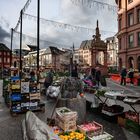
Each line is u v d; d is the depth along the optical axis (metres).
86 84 14.77
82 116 6.98
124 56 33.22
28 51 99.06
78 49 100.44
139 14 29.72
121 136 5.99
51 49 88.62
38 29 11.45
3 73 35.72
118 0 34.75
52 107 10.11
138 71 23.91
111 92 7.79
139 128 6.02
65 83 7.92
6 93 11.41
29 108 8.93
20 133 6.30
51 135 3.99
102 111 7.94
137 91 15.57
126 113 7.02
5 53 69.19
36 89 9.16
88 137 5.14
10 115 8.64
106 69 37.72
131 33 31.45
